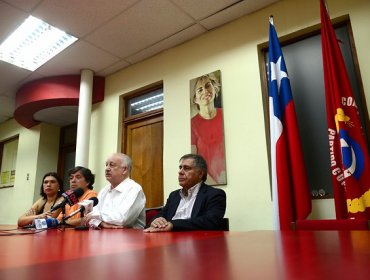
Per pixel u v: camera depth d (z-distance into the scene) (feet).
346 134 5.80
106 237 2.90
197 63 9.57
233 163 8.05
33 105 12.63
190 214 5.88
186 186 6.36
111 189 6.73
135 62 11.37
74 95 11.82
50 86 12.00
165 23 9.07
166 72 10.36
